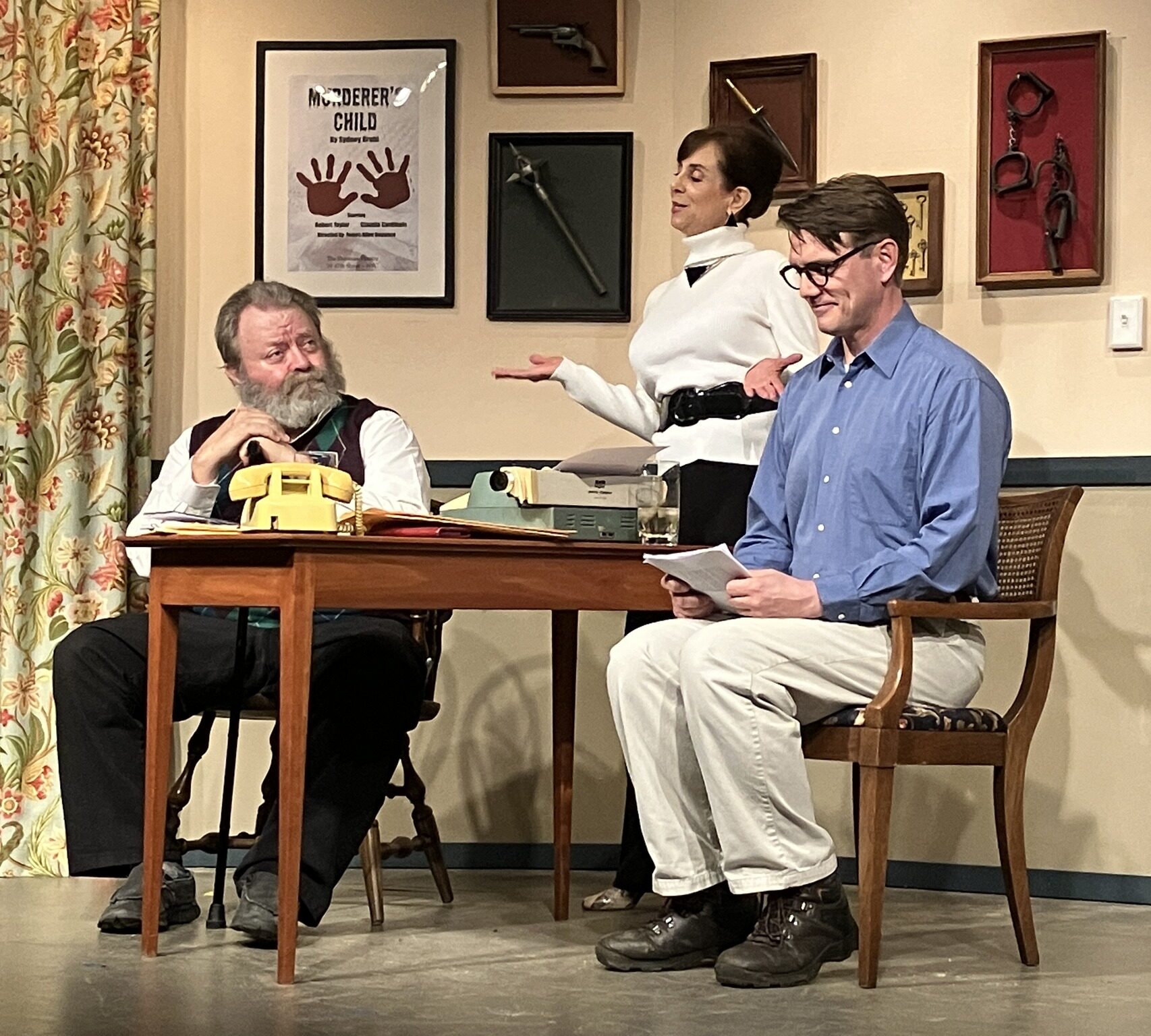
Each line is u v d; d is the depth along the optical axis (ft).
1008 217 11.64
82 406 12.50
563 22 12.63
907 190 11.89
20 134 12.39
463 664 12.54
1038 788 11.48
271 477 8.36
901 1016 7.57
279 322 10.39
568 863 10.23
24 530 12.34
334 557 8.02
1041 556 9.12
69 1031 7.11
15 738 12.25
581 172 12.61
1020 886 8.90
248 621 9.63
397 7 12.83
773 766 8.25
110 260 12.50
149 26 12.69
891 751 8.30
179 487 9.62
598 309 12.56
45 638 12.36
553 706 10.36
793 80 12.18
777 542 9.48
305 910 8.80
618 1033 7.16
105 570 12.41
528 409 12.68
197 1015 7.42
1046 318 11.63
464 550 8.36
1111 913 10.84
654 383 10.98
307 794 9.02
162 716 8.70
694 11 12.49
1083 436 11.53
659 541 9.26
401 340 12.80
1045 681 8.98
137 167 12.71
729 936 8.75
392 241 12.77
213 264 12.93
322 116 12.84
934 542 8.48
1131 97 11.50
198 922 9.84
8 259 12.35
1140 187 11.45
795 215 9.09
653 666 8.68
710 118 12.36
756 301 10.62
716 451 10.35
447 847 12.42
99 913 10.36
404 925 9.92
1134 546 11.32
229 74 12.96
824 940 8.37
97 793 9.12
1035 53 11.60
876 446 8.91
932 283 11.76
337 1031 7.13
